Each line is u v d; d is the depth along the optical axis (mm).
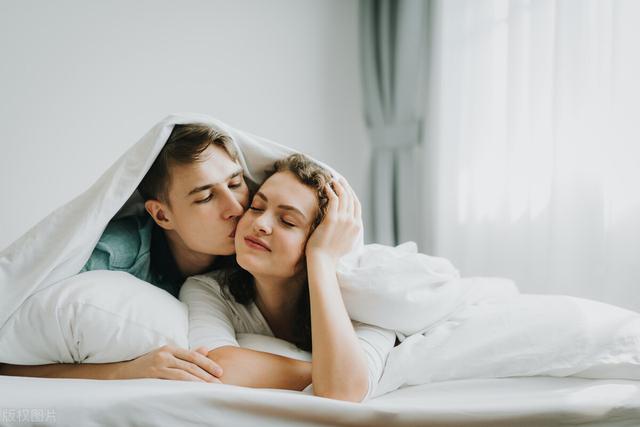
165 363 644
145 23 1880
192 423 542
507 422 566
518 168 1700
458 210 1972
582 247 1460
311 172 839
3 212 1635
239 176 871
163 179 844
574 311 781
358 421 560
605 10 1388
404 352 762
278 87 2205
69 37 1731
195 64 1989
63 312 693
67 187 1730
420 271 864
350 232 830
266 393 567
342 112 2404
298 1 2264
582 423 583
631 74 1315
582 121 1454
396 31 2248
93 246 826
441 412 563
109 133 1807
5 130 1633
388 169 2293
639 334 730
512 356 729
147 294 759
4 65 1629
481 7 1854
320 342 685
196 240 848
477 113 1867
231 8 2080
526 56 1688
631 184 1325
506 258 1741
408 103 2219
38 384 601
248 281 897
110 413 531
